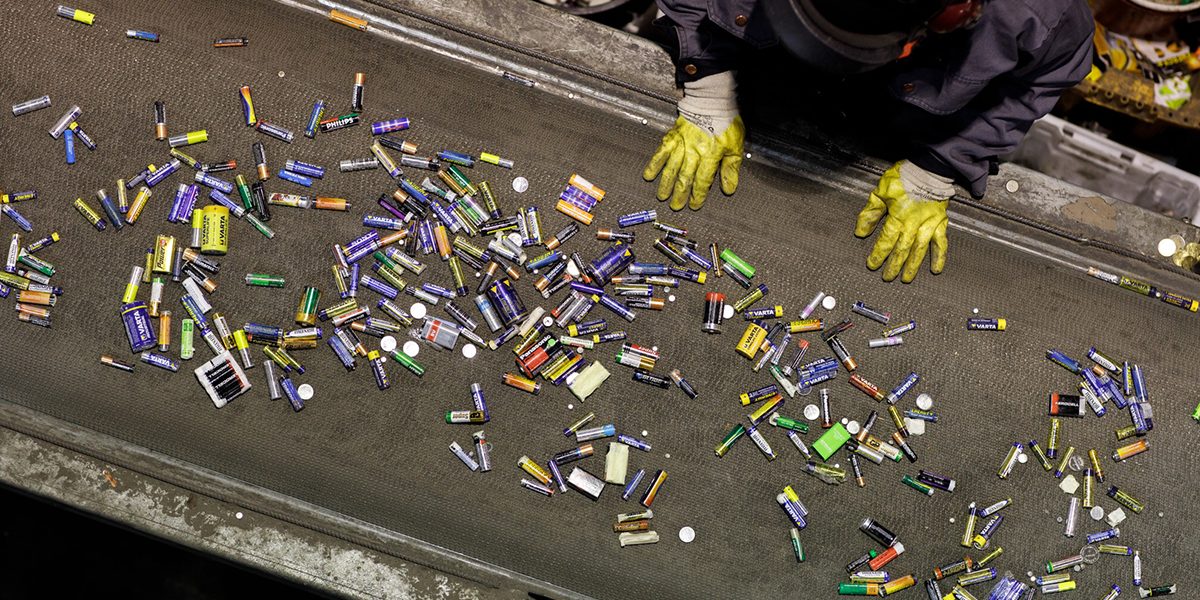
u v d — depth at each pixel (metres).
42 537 3.07
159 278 2.32
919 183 2.38
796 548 2.33
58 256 2.32
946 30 1.76
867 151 2.47
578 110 2.48
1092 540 2.37
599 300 2.37
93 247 2.33
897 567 2.35
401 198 2.37
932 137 2.26
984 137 2.21
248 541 2.26
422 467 2.32
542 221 2.41
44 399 2.29
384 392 2.33
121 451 2.27
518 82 2.47
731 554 2.34
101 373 2.29
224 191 2.36
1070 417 2.41
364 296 2.35
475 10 2.50
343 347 2.31
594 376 2.34
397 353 2.32
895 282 2.44
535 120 2.46
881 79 2.10
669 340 2.38
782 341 2.38
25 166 2.35
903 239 2.39
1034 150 2.75
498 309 2.33
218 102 2.41
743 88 2.43
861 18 1.70
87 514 2.26
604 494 2.33
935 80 2.03
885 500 2.37
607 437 2.34
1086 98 2.70
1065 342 2.44
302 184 2.38
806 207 2.46
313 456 2.30
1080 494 2.39
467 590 2.29
